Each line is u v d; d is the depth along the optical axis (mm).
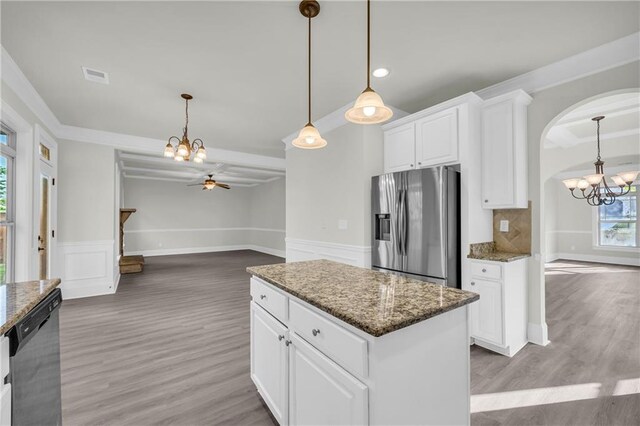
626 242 7461
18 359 1079
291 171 4758
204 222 10258
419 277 2768
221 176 9188
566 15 1952
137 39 2219
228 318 3510
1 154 2807
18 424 1073
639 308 3877
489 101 2779
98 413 1807
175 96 3258
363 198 3383
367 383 1038
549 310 3803
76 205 4359
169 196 9656
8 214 2920
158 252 9453
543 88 2676
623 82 2256
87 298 4352
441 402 1244
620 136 4613
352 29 2104
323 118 3912
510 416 1784
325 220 3979
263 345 1792
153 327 3215
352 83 2936
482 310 2615
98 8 1881
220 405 1892
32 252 3115
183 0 1817
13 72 2617
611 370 2293
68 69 2656
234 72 2725
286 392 1523
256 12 1929
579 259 8086
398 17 1975
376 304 1243
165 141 5020
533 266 2771
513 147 2639
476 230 2807
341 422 1140
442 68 2646
